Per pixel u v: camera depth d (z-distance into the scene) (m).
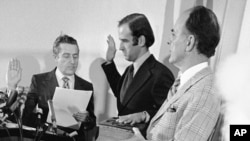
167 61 1.46
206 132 0.81
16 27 1.73
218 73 0.57
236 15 1.26
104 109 1.63
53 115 1.27
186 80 0.95
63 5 1.64
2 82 1.75
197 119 0.82
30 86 1.71
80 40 1.65
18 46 1.74
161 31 1.47
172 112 0.91
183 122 0.85
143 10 1.50
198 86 0.88
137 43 1.52
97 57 1.63
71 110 1.43
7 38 1.75
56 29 1.68
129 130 1.54
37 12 1.69
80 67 1.66
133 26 1.51
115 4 1.55
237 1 1.26
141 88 1.52
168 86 1.46
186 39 0.93
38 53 1.71
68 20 1.65
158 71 1.48
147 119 1.50
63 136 1.25
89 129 1.55
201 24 0.90
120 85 1.58
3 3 1.73
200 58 0.94
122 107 1.58
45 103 1.66
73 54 1.66
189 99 0.88
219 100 0.83
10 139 1.17
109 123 1.59
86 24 1.62
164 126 0.92
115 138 1.53
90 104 1.65
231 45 1.25
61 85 1.67
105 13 1.58
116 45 1.57
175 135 0.85
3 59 1.77
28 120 1.47
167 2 1.45
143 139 1.01
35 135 1.18
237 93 0.51
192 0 1.39
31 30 1.71
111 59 1.59
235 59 0.54
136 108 1.53
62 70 1.67
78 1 1.62
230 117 0.54
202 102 0.84
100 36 1.61
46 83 1.69
